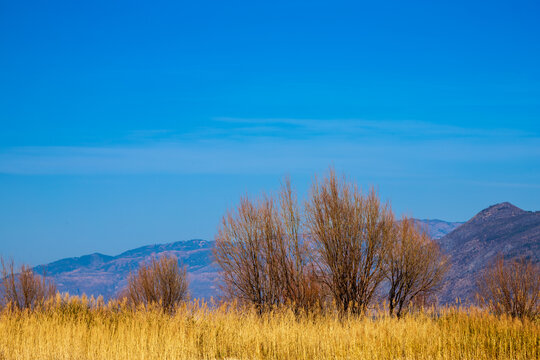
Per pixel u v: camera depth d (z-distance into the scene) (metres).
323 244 20.72
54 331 14.34
